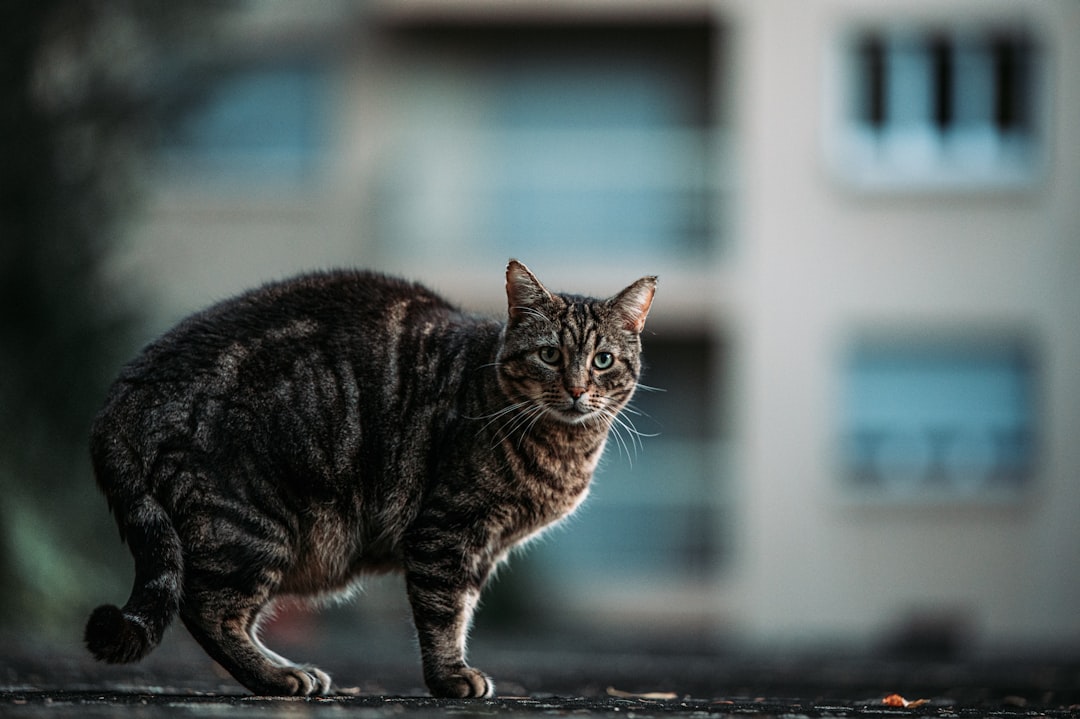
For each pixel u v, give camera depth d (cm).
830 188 1936
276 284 596
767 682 820
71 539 1281
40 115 1289
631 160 2023
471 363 593
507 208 2034
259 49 1997
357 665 924
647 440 2016
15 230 1298
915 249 1930
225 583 545
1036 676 929
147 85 1372
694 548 2014
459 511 577
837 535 1922
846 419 1938
